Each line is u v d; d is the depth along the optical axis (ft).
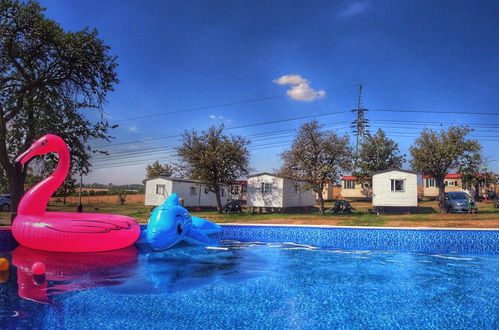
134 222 37.09
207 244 42.83
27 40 55.98
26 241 33.24
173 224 35.12
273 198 87.97
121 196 150.92
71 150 61.57
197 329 17.37
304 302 21.95
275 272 29.99
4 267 27.43
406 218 62.03
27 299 21.25
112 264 31.01
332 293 23.99
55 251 33.45
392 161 136.26
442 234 42.04
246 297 22.80
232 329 17.42
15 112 55.67
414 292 24.39
